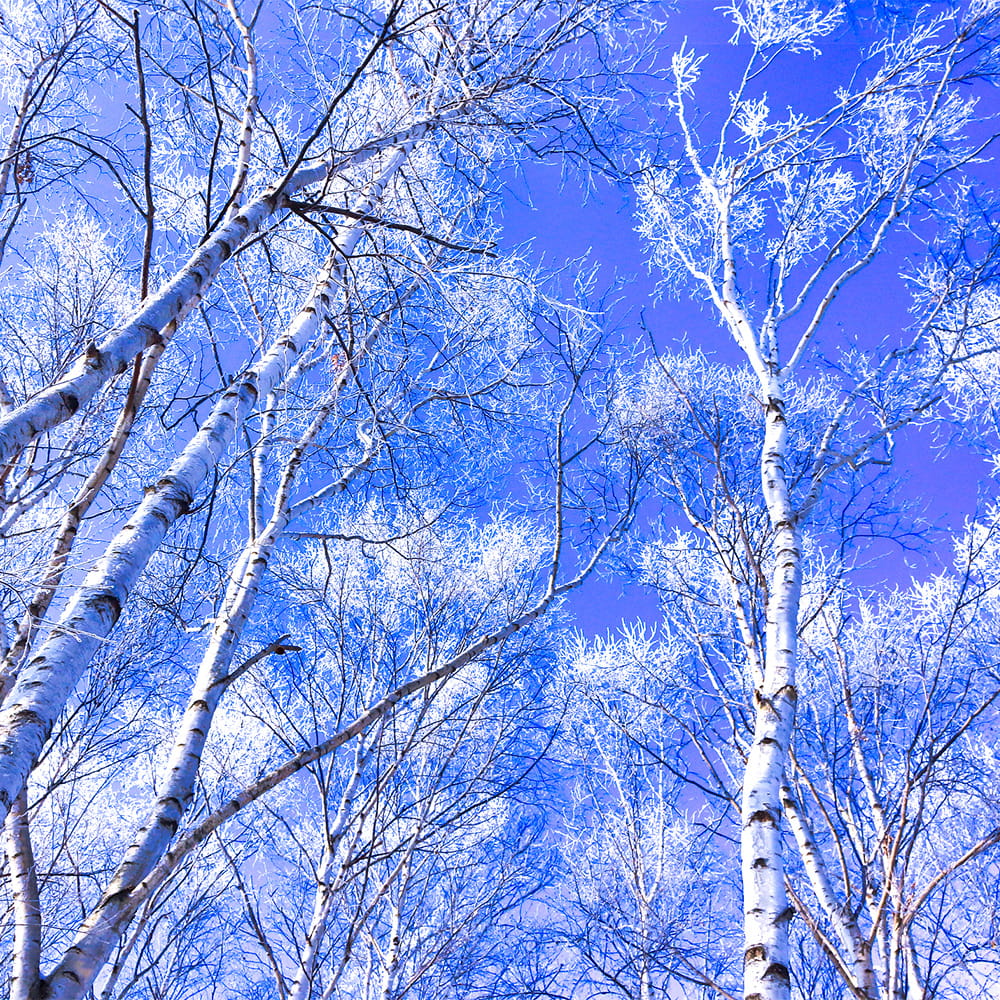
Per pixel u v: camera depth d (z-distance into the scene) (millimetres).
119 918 2635
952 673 5879
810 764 6051
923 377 6055
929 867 6199
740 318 5590
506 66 4402
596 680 6879
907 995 5008
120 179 2898
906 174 5949
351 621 6773
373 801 5438
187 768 3291
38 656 2264
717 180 6547
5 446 1953
